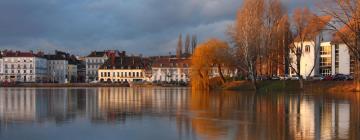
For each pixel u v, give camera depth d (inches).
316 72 5216.5
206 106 2208.4
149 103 2498.8
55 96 3563.0
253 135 1211.9
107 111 1952.5
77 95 3774.6
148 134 1251.8
